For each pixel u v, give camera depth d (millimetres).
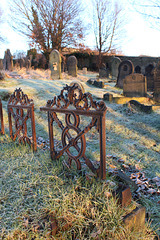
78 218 1841
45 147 3945
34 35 23234
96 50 30156
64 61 25406
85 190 2232
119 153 4012
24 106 3557
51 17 23125
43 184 2391
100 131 2248
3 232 1688
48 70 19938
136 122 6004
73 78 17266
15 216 1860
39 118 6379
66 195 2152
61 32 24250
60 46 25016
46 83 11656
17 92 3764
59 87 10781
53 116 2902
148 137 4953
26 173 2676
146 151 4152
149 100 9094
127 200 2080
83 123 5867
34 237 1675
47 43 24641
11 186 2336
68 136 2729
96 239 1717
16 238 1644
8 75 13859
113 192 2105
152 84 14172
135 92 9914
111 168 3160
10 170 2721
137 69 20969
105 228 1760
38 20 23406
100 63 28750
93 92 10852
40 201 2096
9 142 4039
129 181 2617
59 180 2465
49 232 1699
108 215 1887
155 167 3506
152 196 2680
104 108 2184
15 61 26578
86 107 2359
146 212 2344
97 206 2008
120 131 5309
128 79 10094
